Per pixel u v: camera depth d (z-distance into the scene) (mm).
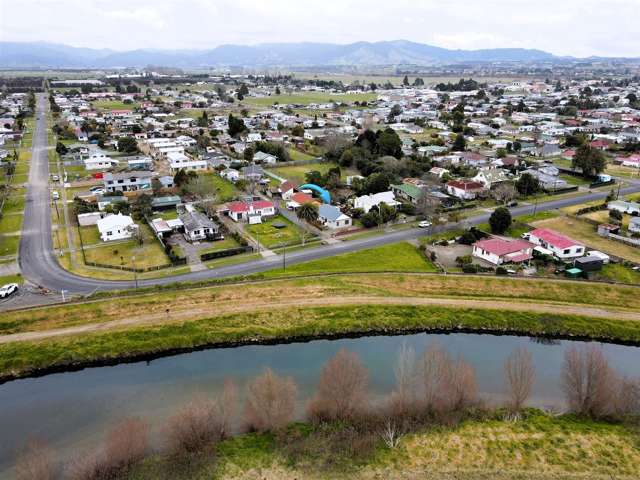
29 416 42125
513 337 56000
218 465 34844
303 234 81188
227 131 178875
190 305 58406
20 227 83500
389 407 41188
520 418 40156
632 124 190250
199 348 53031
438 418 39688
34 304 57094
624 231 81188
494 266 68750
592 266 67312
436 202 93500
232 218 88500
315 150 149875
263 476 34031
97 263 68625
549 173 119562
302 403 42781
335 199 100125
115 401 44094
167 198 96375
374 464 35094
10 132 173000
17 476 34000
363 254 73250
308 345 53875
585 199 101688
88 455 36625
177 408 42719
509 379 41500
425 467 34938
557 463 35250
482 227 85188
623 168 130000
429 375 41188
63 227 83688
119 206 91312
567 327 56312
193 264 69062
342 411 39625
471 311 58750
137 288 60875
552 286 63594
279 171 127688
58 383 47281
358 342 54406
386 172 114438
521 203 99875
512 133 181750
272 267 68125
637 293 62031
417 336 55812
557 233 80625
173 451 36188
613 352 53312
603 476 34062
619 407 40375
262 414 38562
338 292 62000
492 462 35375
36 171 124125
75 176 118438
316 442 36938
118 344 51719
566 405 42781
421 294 62750
